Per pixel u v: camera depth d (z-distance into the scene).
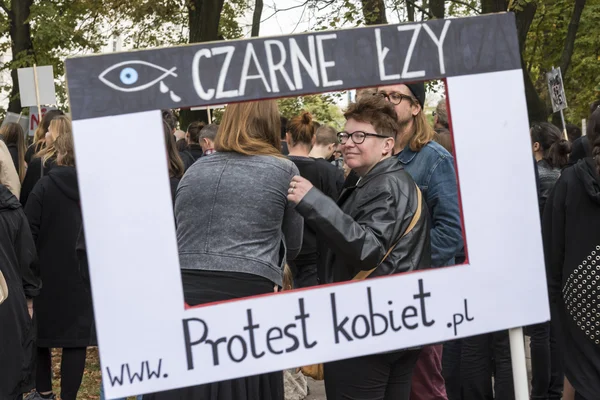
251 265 3.17
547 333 5.27
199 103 2.67
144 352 2.67
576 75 25.53
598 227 3.51
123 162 2.62
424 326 2.90
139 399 4.42
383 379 3.18
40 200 5.38
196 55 2.66
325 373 3.25
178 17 20.86
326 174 5.72
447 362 5.06
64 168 5.46
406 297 2.89
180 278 2.68
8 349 4.37
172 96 2.65
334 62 2.77
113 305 2.64
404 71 2.83
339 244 2.94
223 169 3.26
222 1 17.34
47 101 12.72
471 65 2.90
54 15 22.84
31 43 23.34
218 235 3.19
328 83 2.77
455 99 2.90
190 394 3.15
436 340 2.92
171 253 2.67
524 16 17.41
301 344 2.78
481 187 2.94
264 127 3.33
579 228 3.56
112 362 2.64
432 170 4.02
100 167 2.61
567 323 3.65
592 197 3.50
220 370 2.72
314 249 5.64
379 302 2.86
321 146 6.40
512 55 2.94
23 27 23.03
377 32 2.80
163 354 2.68
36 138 6.84
